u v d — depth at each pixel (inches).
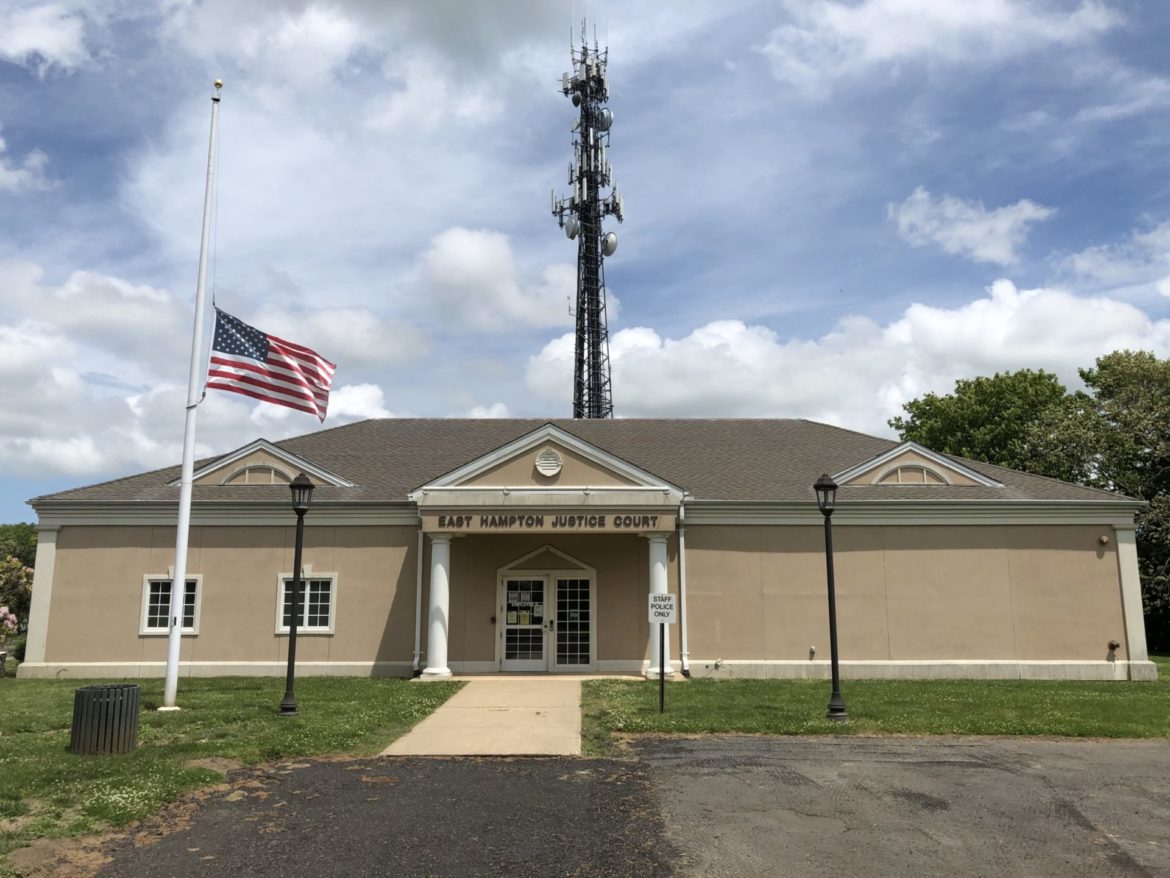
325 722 506.3
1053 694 653.9
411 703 582.9
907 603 805.2
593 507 766.5
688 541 815.7
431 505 764.0
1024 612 801.6
